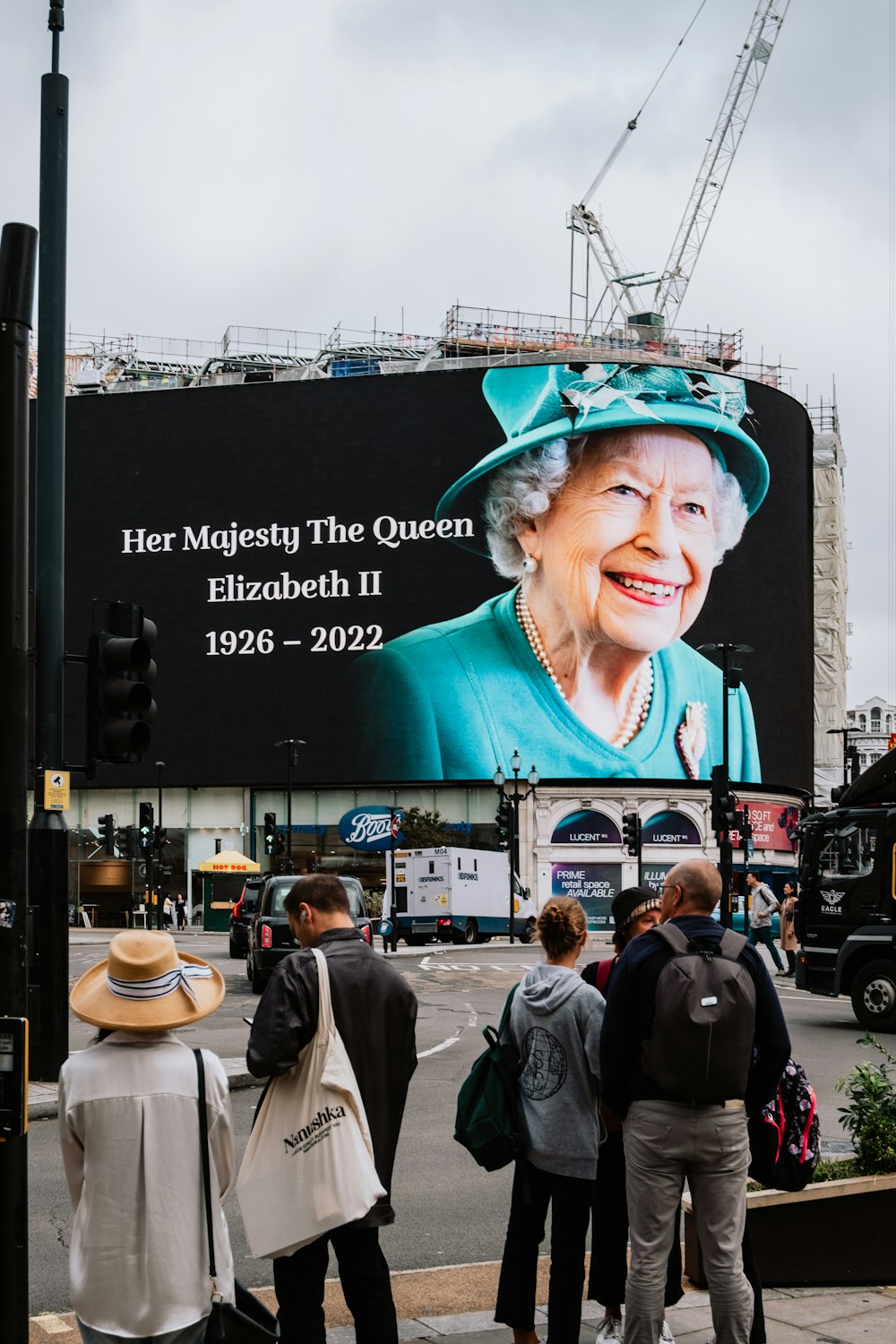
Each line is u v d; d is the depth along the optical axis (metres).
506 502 73.19
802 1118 5.25
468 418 74.31
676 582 72.38
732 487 74.44
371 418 75.62
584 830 70.94
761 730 74.25
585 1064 5.28
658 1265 4.77
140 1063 3.89
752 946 4.88
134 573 78.06
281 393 77.06
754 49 102.81
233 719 75.75
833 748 93.69
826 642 94.00
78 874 77.38
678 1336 5.49
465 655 72.81
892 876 18.95
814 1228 6.28
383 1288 4.64
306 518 76.00
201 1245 3.84
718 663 73.12
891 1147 6.53
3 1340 3.90
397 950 45.28
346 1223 4.50
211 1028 18.97
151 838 54.12
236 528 77.00
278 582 76.00
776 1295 6.12
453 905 47.41
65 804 11.91
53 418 12.35
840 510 95.69
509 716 71.75
